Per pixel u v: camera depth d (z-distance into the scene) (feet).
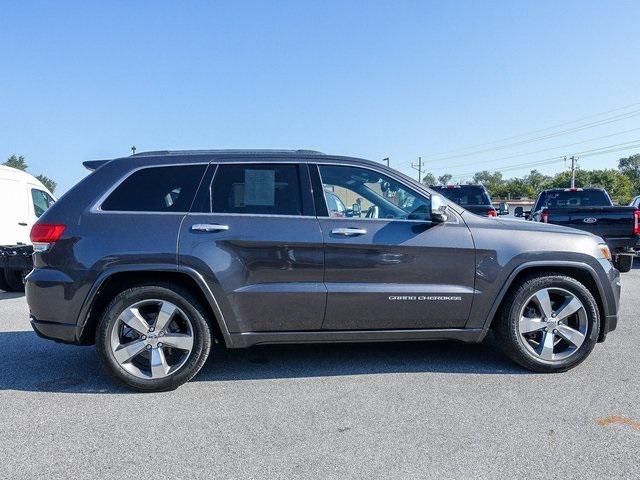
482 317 14.75
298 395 13.43
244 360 16.40
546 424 11.52
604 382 14.12
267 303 13.94
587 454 10.19
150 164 14.49
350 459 10.08
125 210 13.99
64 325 13.60
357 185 14.87
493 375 14.80
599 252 15.21
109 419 12.04
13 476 9.55
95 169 14.92
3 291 31.76
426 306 14.47
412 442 10.74
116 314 13.52
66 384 14.38
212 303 13.73
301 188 14.55
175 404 12.92
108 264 13.46
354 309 14.20
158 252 13.55
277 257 13.96
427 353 17.06
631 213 33.04
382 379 14.57
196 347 13.82
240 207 14.24
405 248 14.32
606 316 15.25
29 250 27.50
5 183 33.09
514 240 14.80
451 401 12.89
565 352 14.99
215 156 14.71
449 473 9.52
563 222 34.22
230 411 12.45
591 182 299.17
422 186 15.10
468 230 14.73
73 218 13.82
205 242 13.73
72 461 10.11
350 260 14.16
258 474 9.57
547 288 14.87
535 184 352.08
